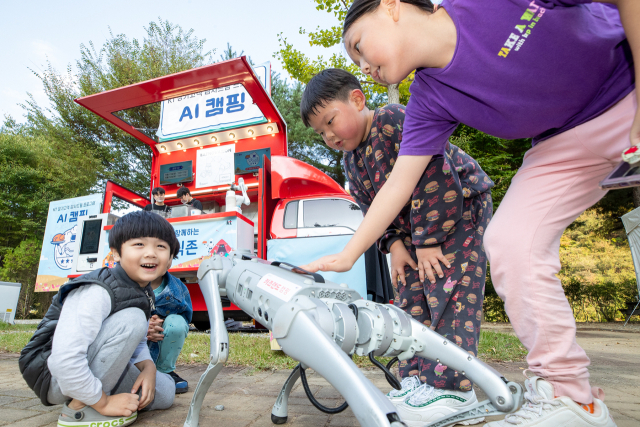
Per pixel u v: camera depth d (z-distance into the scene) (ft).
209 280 4.09
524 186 3.64
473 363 3.09
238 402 5.41
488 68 3.29
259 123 18.79
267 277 3.47
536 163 3.65
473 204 5.22
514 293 3.47
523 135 3.67
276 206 16.30
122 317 4.32
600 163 3.41
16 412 4.83
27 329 18.37
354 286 13.28
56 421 4.47
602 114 3.28
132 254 4.45
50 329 4.28
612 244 39.96
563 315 3.34
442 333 4.96
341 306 3.04
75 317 4.00
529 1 3.02
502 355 10.53
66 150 47.83
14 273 42.06
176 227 15.58
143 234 4.49
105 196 18.31
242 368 8.21
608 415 3.37
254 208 18.63
